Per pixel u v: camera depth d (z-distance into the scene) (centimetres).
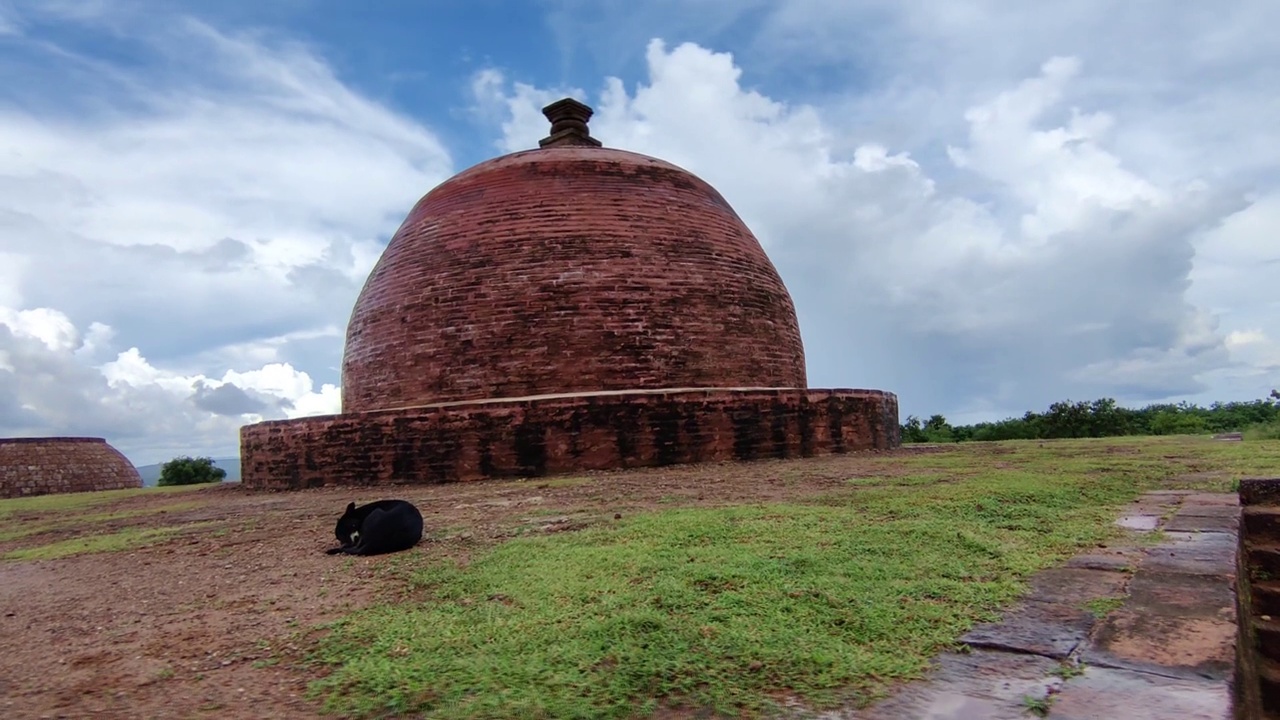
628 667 323
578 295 1404
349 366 1625
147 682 359
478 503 896
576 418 1199
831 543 522
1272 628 488
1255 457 1015
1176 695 262
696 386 1435
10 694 354
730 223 1669
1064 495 696
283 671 360
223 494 1498
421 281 1494
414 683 323
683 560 493
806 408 1366
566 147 1652
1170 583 393
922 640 333
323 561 617
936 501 677
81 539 893
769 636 349
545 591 449
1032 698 267
